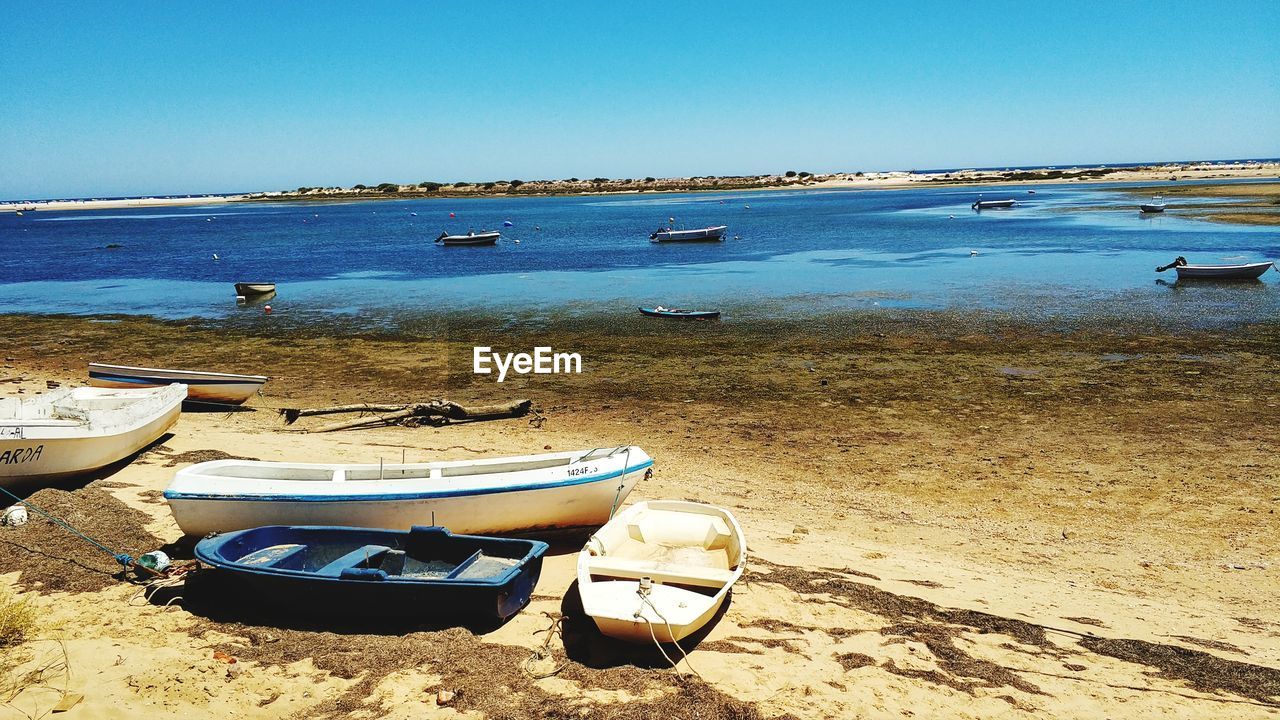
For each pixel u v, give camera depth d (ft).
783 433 54.90
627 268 151.02
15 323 105.91
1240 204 244.42
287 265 170.09
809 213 321.32
